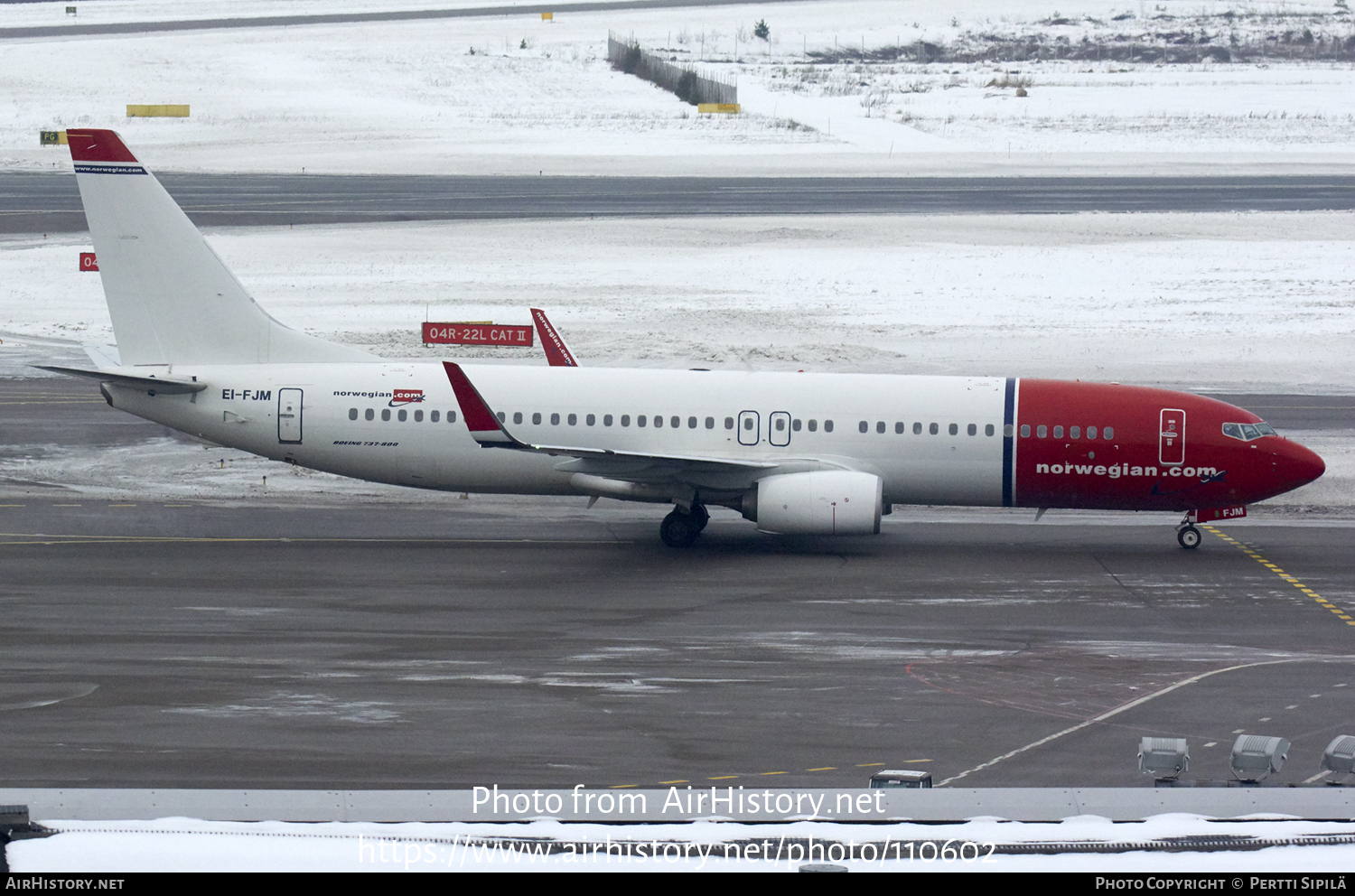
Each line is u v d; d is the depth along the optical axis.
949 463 155.25
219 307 159.50
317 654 112.88
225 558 145.12
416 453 157.38
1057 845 63.94
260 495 175.25
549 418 156.75
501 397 157.38
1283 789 69.06
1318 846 63.94
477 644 116.62
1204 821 66.38
